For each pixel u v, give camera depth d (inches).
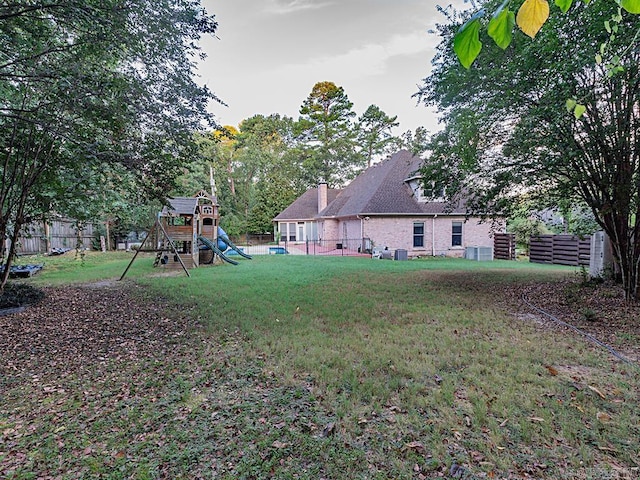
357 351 159.3
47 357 161.8
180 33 210.8
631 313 215.5
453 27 246.2
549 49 188.2
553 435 95.7
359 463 87.0
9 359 159.5
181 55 219.0
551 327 196.1
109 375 142.1
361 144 1389.0
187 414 111.0
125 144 225.3
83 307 256.2
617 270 295.0
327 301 264.5
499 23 43.1
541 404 111.3
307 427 102.0
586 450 89.7
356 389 123.0
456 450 90.7
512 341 171.8
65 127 213.5
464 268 484.4
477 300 266.7
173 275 419.5
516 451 89.8
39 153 245.0
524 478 80.9
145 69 218.2
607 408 109.1
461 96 269.1
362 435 98.0
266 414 109.4
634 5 44.5
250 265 529.7
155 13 198.1
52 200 283.3
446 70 269.9
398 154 845.8
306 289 315.9
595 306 237.1
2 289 260.5
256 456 90.4
